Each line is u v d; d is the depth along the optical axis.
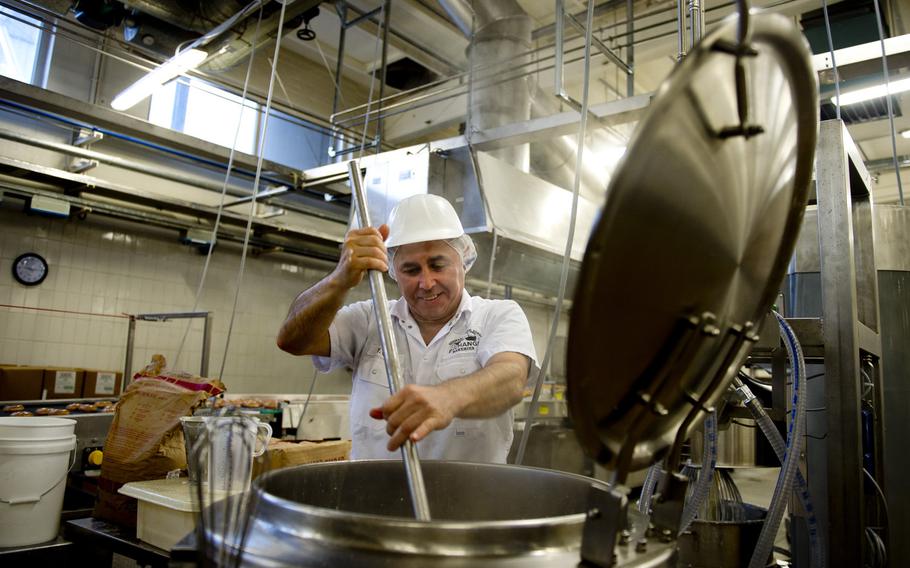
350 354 1.39
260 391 5.47
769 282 0.70
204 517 0.65
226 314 5.32
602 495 0.54
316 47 5.65
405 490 0.91
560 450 4.58
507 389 1.00
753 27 0.48
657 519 0.65
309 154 5.85
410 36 4.58
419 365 1.32
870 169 5.33
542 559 0.53
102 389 3.92
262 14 3.37
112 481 1.47
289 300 5.77
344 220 5.73
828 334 1.36
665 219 0.48
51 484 1.56
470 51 3.77
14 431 1.49
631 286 0.48
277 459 1.50
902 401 1.83
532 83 4.07
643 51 4.44
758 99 0.54
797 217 0.69
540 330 7.18
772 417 1.41
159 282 4.94
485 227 3.13
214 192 5.14
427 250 1.28
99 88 4.56
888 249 1.87
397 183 3.47
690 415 0.66
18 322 4.23
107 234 4.70
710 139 0.49
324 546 0.53
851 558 1.28
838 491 1.31
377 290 0.94
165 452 1.43
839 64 2.49
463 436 1.26
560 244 3.71
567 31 4.55
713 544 1.20
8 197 4.11
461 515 0.90
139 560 1.26
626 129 4.62
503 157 3.82
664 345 0.55
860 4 3.37
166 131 3.80
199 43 3.30
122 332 4.71
